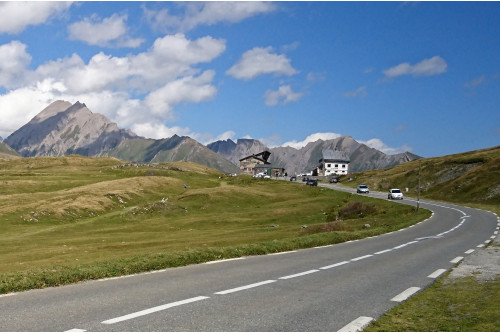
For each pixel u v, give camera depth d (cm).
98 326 887
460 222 5172
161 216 9281
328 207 9331
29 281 1336
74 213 9038
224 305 1087
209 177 18175
